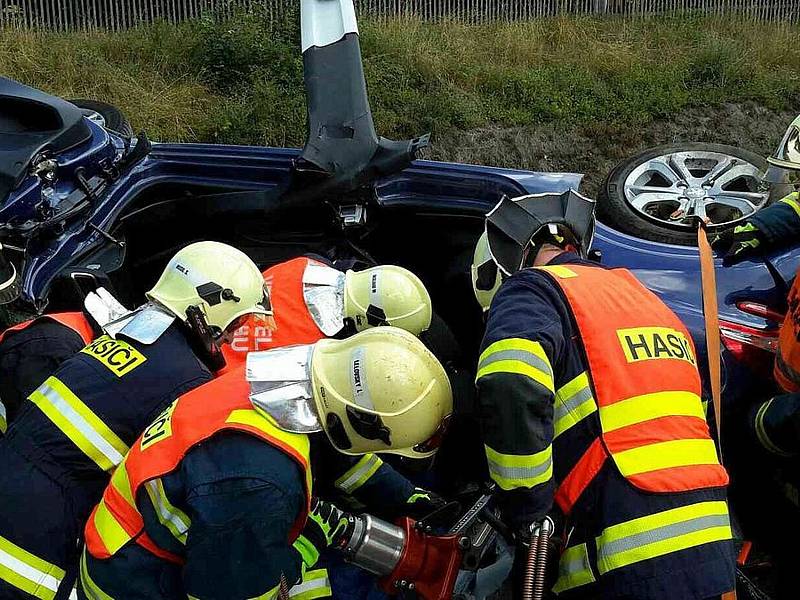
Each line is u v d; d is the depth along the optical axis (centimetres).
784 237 295
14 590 201
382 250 358
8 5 879
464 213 339
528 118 727
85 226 317
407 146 314
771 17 1021
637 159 424
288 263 275
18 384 233
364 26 808
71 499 205
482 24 916
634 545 185
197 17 880
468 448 286
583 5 995
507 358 181
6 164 287
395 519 226
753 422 243
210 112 706
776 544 261
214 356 223
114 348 214
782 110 791
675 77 805
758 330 276
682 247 310
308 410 178
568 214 226
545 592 209
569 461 193
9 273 278
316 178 314
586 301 199
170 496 172
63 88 718
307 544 204
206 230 344
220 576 164
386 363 176
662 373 196
